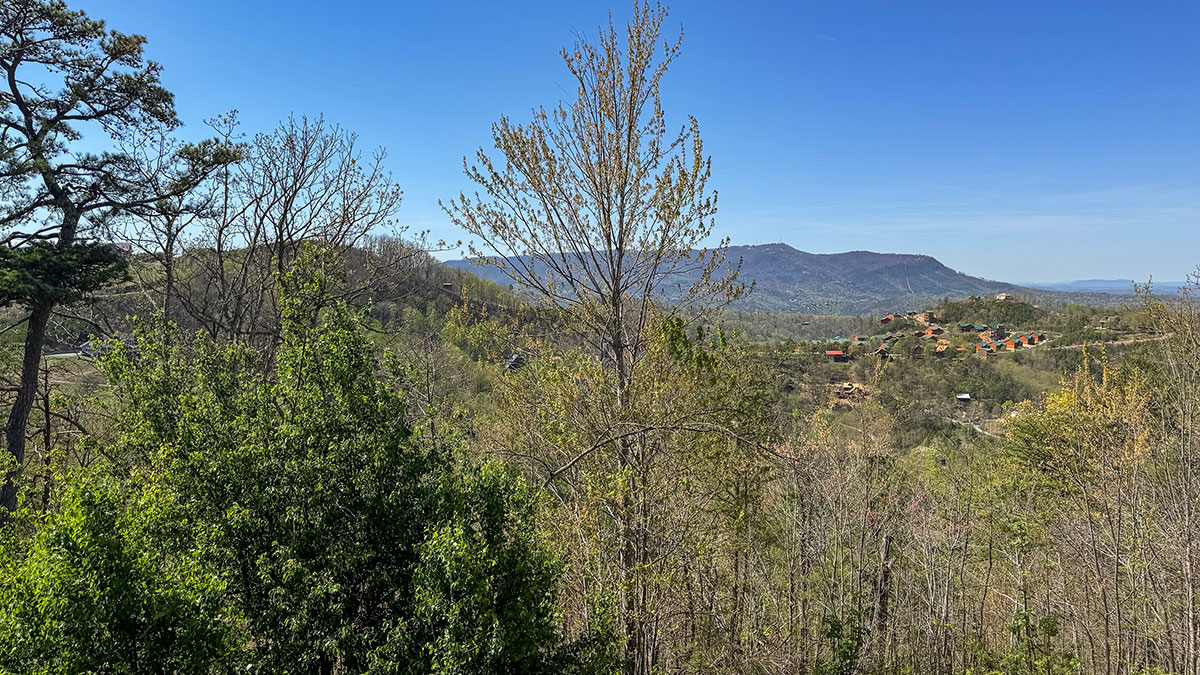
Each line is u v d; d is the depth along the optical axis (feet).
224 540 25.16
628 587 29.35
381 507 27.37
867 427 65.31
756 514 48.19
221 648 22.12
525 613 24.07
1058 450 65.92
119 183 52.54
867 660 45.21
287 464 26.37
